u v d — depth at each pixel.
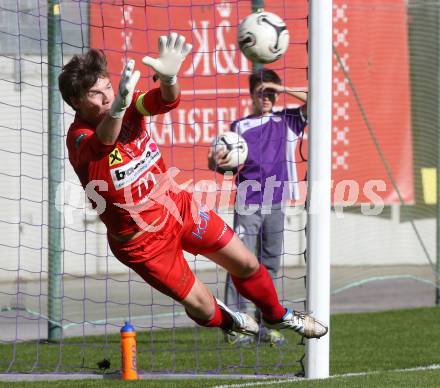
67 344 29.48
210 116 38.62
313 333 19.67
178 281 17.70
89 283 39.09
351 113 40.22
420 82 40.75
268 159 27.67
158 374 23.69
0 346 29.38
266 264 28.58
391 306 37.41
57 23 29.12
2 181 37.81
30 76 35.75
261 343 28.50
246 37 24.66
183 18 36.94
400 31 40.69
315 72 22.58
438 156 38.09
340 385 20.94
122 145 16.91
